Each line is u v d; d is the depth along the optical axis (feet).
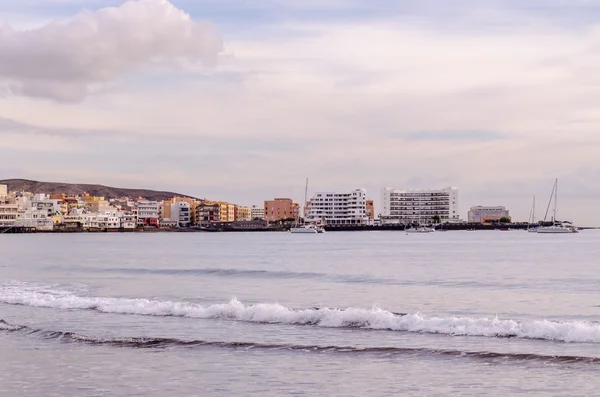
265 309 126.31
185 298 174.81
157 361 93.04
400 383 80.74
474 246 616.39
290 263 351.05
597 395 74.64
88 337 109.19
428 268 303.07
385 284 220.64
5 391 78.84
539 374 83.51
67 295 180.65
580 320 132.16
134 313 134.92
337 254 463.83
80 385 81.00
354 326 117.19
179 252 505.66
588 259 377.50
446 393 76.48
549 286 210.18
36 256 435.94
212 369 88.33
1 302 152.66
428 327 111.75
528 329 106.63
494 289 200.95
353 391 77.77
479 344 100.89
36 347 102.73
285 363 91.20
